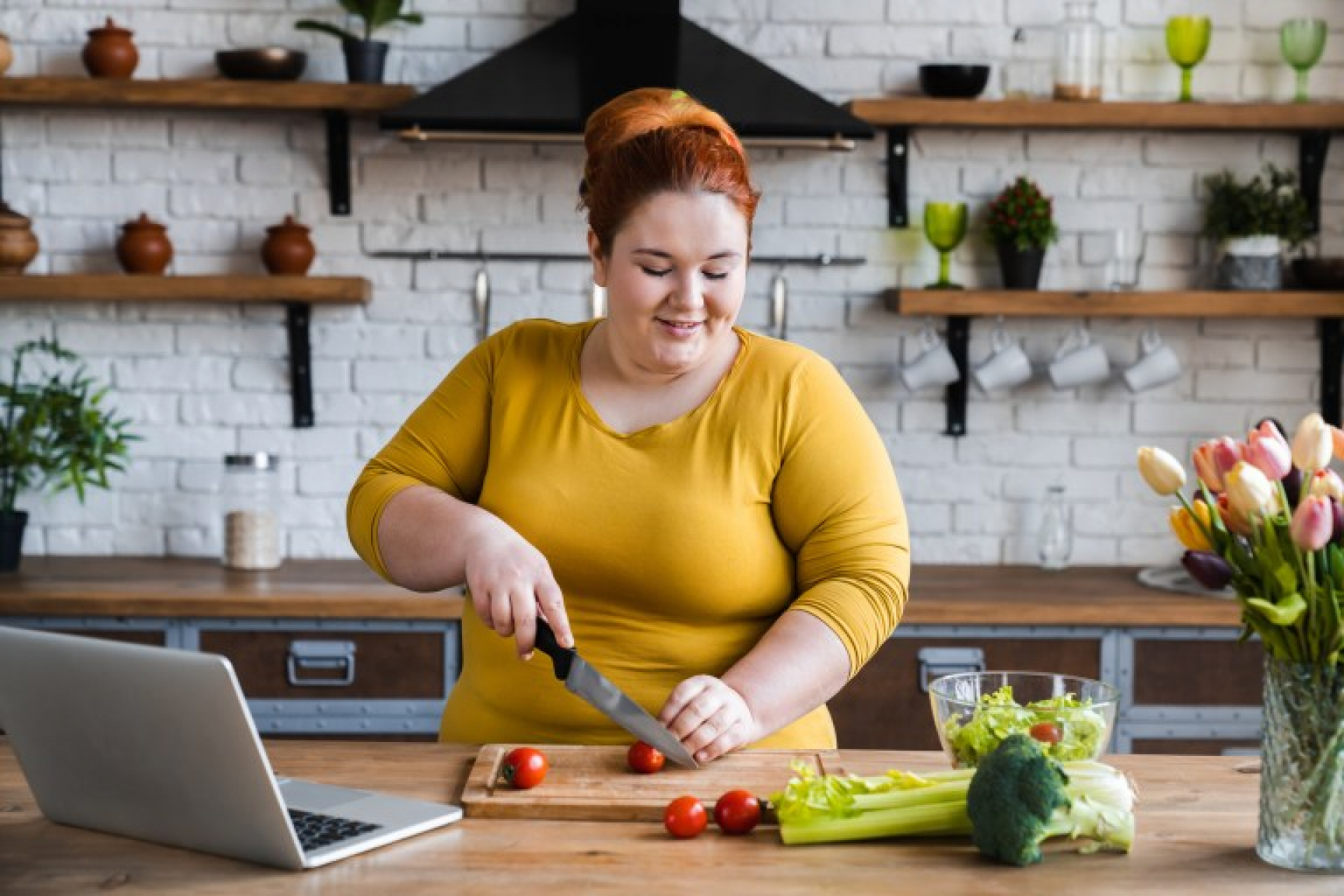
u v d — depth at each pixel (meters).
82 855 1.45
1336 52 3.74
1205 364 3.79
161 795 1.44
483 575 1.70
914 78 3.72
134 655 1.36
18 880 1.38
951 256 3.76
